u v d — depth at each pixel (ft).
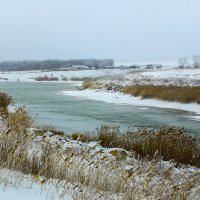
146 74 197.57
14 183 13.65
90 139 38.29
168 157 33.06
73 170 17.15
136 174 17.99
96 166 17.66
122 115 73.41
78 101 104.32
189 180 18.52
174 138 35.94
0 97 61.98
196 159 33.65
